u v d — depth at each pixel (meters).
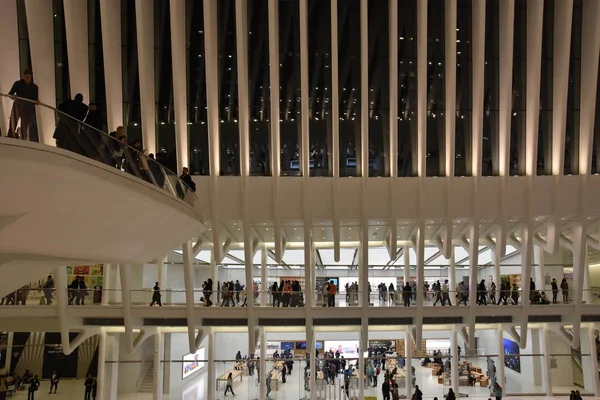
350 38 20.97
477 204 20.56
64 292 20.95
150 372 25.39
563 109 20.09
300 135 21.11
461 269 34.75
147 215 10.02
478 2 19.64
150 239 11.30
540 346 25.86
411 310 21.89
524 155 21.33
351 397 23.56
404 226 23.09
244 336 27.05
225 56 21.00
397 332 27.38
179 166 20.16
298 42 20.91
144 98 19.72
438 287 23.62
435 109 21.27
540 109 21.36
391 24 19.92
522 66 21.20
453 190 20.70
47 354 28.28
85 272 25.36
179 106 19.89
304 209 20.52
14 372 27.58
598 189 20.70
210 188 20.52
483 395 24.67
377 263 33.38
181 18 20.27
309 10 20.80
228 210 20.75
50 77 20.20
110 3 19.62
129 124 20.91
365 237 20.77
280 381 23.89
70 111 9.16
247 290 21.25
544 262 27.44
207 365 26.08
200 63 20.95
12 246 8.11
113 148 8.51
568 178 20.80
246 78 20.38
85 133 7.74
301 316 21.83
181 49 20.34
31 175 6.65
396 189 20.58
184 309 21.75
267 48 20.89
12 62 20.06
